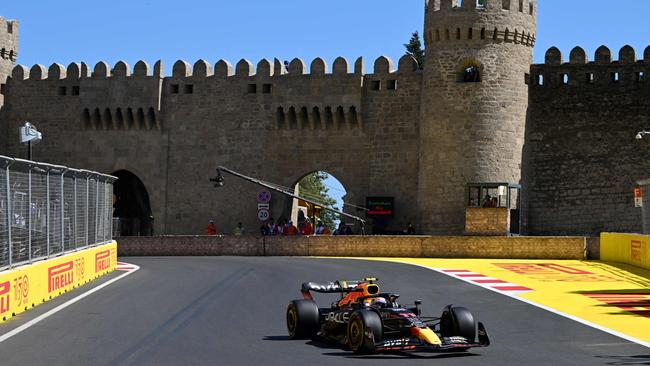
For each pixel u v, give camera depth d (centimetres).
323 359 4388
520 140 14975
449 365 4247
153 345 4750
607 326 5650
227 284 8056
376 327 4384
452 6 14825
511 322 5816
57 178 7306
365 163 16012
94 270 8588
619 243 11000
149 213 17938
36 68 17388
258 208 16288
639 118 15238
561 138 15475
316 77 16212
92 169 17112
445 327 4706
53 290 6956
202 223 16712
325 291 5156
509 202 14400
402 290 7719
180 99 16900
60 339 4938
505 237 11850
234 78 16638
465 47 14812
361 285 4906
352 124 16112
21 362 4275
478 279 8719
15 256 6119
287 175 16362
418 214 15325
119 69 17050
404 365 4234
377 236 12338
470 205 14638
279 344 4838
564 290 7750
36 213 6644
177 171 16850
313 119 16225
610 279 8781
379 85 16038
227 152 16625
